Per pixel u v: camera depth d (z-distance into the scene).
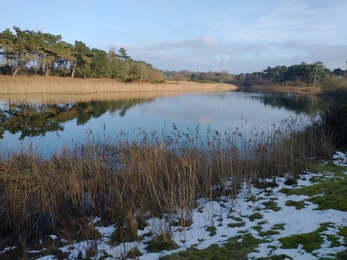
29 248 4.60
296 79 70.88
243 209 5.41
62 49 43.12
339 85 38.66
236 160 8.02
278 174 7.12
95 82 42.41
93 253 4.08
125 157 8.30
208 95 43.12
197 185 6.79
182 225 4.86
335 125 10.80
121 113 21.91
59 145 11.89
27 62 41.06
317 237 3.76
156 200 5.82
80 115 20.75
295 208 5.04
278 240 3.84
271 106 28.22
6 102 25.48
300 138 10.14
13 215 5.47
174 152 9.03
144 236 4.62
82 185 6.53
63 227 5.36
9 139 13.07
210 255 3.66
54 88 35.22
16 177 6.95
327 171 7.55
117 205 5.76
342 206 4.69
